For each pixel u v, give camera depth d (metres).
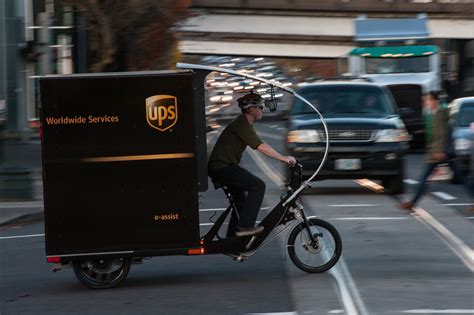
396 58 60.66
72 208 18.17
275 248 22.78
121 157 18.14
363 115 34.44
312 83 36.81
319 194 34.62
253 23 109.56
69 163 18.09
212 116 49.66
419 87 60.09
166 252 18.33
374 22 62.66
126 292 18.09
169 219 18.30
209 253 18.48
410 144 61.16
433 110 28.88
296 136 33.09
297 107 35.53
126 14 53.22
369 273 19.19
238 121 18.59
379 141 32.81
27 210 32.03
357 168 32.72
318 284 18.17
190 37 97.56
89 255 18.23
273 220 18.77
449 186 37.31
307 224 19.11
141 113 18.11
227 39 118.38
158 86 18.11
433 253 21.50
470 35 109.38
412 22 62.09
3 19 38.16
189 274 19.89
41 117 18.00
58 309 16.73
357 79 37.72
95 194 18.17
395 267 19.83
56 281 19.78
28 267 21.72
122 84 18.06
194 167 18.25
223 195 36.69
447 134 28.69
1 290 18.83
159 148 18.19
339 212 28.98
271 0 108.06
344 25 110.81
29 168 35.62
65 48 62.31
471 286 17.78
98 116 18.06
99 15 52.88
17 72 38.56
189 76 18.09
